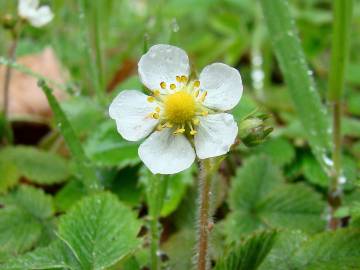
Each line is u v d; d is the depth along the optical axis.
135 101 0.07
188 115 0.07
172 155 0.07
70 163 0.11
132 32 0.17
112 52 0.16
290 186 0.10
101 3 0.13
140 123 0.07
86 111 0.11
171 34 0.09
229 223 0.09
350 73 0.14
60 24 0.15
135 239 0.07
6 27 0.12
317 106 0.10
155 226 0.08
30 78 0.15
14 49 0.12
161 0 0.14
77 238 0.07
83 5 0.11
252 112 0.07
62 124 0.09
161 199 0.08
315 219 0.09
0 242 0.09
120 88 0.11
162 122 0.07
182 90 0.07
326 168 0.10
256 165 0.10
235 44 0.17
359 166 0.11
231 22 0.17
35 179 0.11
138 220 0.08
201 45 0.17
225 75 0.07
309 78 0.10
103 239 0.07
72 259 0.07
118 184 0.10
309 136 0.10
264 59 0.15
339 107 0.10
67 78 0.14
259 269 0.07
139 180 0.10
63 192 0.10
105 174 0.10
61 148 0.12
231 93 0.07
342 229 0.07
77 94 0.12
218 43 0.18
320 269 0.07
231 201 0.10
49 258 0.07
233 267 0.07
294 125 0.12
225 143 0.07
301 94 0.10
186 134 0.07
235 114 0.10
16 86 0.15
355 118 0.14
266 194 0.10
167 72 0.07
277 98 0.14
